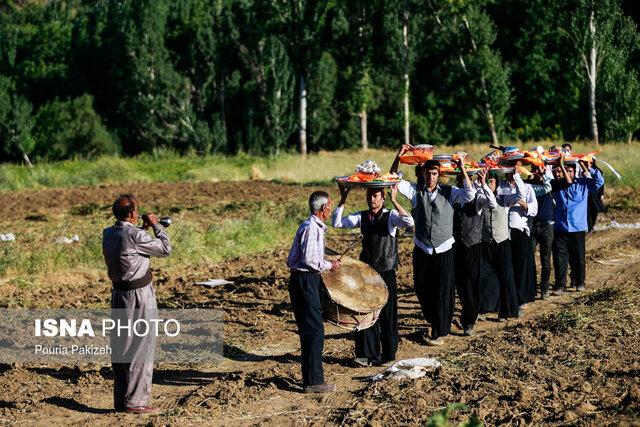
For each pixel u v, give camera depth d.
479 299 12.43
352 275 10.32
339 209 10.91
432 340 11.94
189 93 67.81
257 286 16.12
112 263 9.24
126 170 47.53
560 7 60.78
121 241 9.19
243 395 9.75
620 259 18.09
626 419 8.19
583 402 8.71
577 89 62.88
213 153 67.81
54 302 15.05
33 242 21.62
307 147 71.00
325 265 9.88
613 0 58.09
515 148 12.91
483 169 12.19
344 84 68.94
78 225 25.55
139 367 9.31
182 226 22.16
